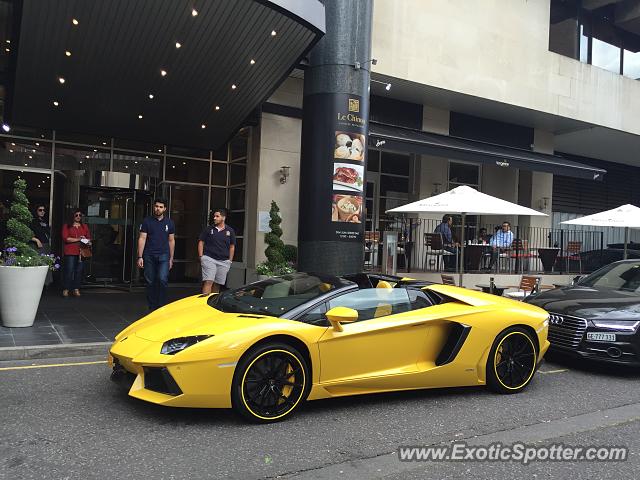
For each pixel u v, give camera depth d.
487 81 14.13
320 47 9.87
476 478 3.52
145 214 12.77
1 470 3.37
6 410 4.46
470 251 13.22
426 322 5.09
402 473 3.55
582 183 22.20
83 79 9.40
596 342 6.33
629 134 17.58
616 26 17.31
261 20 8.27
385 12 12.55
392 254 11.13
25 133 11.16
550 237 16.23
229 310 5.01
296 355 4.44
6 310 7.28
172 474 3.39
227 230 9.01
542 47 15.22
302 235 10.01
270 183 11.97
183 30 8.32
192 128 11.62
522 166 14.10
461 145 13.73
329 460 3.71
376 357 4.83
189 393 4.07
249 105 10.66
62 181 11.56
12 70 9.01
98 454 3.65
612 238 22.81
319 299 4.88
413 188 15.51
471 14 13.89
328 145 9.77
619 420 4.79
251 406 4.28
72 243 10.36
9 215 10.95
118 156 12.18
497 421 4.65
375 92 13.75
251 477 3.41
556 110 15.45
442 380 5.16
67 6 7.57
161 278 8.34
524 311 5.64
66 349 6.31
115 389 5.10
